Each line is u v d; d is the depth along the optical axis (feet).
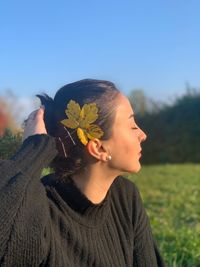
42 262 2.76
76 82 3.09
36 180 2.79
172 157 21.83
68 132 3.00
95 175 3.03
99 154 3.01
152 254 3.31
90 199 3.02
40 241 2.70
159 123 22.18
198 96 22.20
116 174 3.07
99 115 2.98
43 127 3.00
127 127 3.04
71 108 2.98
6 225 2.63
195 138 21.70
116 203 3.21
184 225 8.98
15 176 2.75
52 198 2.96
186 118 22.03
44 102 3.10
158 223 9.16
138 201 3.31
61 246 2.85
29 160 2.82
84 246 2.91
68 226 2.90
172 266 5.84
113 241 3.06
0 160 2.83
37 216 2.71
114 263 3.01
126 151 3.02
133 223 3.24
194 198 12.42
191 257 6.36
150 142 22.16
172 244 6.85
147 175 16.08
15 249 2.64
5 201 2.66
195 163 21.42
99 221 3.01
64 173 3.01
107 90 3.03
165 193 13.07
